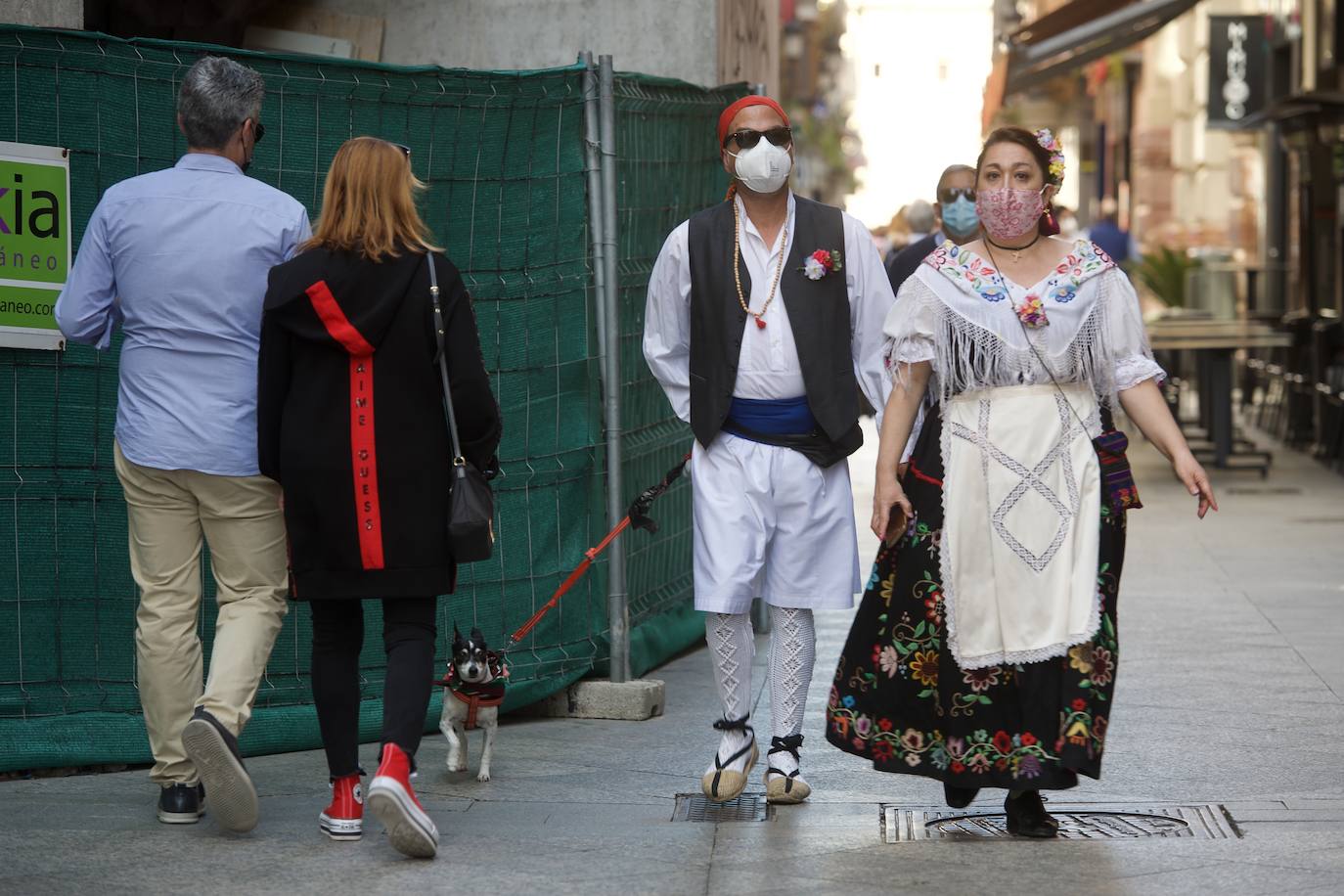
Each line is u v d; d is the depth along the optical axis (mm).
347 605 10945
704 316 11828
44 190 12688
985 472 10500
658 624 17047
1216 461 34844
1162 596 21281
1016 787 10383
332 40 19625
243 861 10398
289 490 10664
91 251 11141
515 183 14727
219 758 10320
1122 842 10711
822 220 11844
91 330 11266
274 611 11320
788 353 11695
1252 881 9750
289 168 13586
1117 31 39781
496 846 10758
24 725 12867
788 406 11797
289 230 11195
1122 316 10641
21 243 12648
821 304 11703
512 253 14766
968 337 10531
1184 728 14305
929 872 10062
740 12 21078
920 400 11070
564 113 14992
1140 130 80250
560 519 15141
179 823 11289
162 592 11289
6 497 12820
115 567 13164
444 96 14219
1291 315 40531
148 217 11008
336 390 10586
